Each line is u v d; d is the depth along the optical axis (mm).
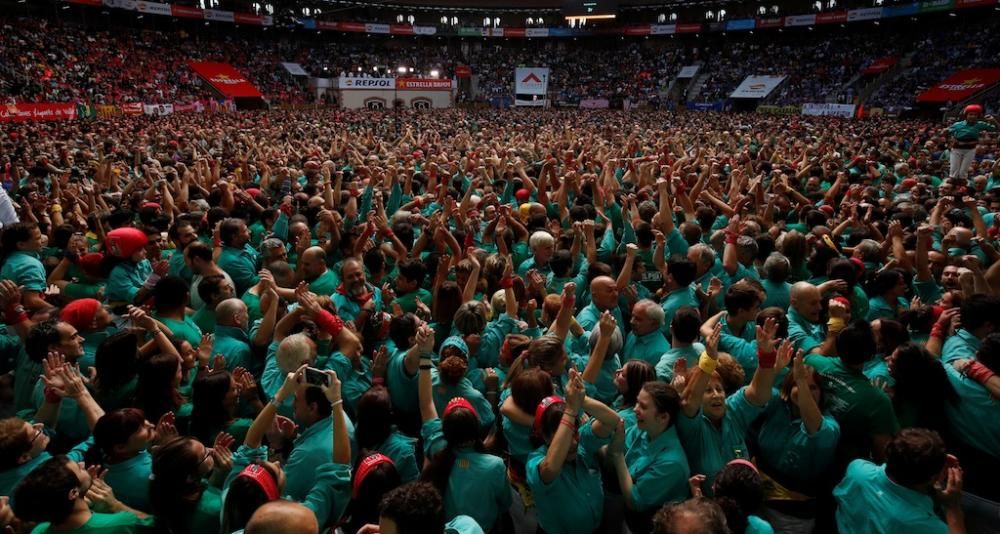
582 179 11953
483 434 5094
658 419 3990
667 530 2734
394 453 4289
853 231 8977
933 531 3418
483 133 28766
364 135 27906
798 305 5742
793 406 4535
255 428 3889
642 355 5645
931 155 19750
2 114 27656
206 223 9094
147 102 43375
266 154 18734
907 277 7324
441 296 6078
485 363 5914
